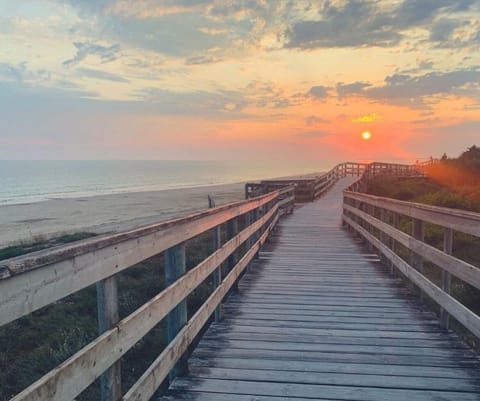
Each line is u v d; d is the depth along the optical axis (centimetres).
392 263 601
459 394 267
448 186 2398
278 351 335
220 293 391
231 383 282
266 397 263
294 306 455
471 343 419
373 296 494
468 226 296
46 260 137
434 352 333
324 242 902
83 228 2422
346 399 261
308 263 685
